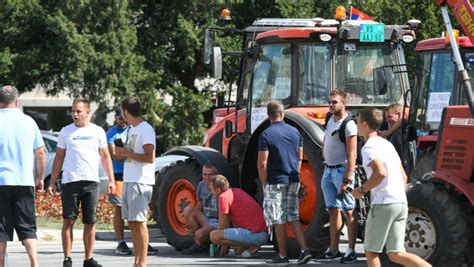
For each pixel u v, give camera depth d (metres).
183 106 72.56
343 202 31.92
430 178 29.36
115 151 28.97
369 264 24.86
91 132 29.56
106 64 68.50
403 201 24.50
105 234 43.75
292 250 33.88
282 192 31.66
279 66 36.16
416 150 34.62
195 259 34.41
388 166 24.36
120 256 35.53
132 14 72.75
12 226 27.14
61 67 71.50
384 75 34.88
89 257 30.00
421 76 34.59
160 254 36.72
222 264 32.53
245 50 37.56
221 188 34.38
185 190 38.03
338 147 31.55
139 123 28.94
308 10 73.25
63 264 29.83
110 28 69.69
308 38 35.28
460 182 28.44
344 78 35.41
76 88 71.06
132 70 69.81
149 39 73.69
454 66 33.69
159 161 53.38
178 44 74.00
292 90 35.53
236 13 74.88
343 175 31.59
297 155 31.92
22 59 70.44
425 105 34.47
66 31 67.88
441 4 28.56
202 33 72.12
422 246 28.61
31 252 27.14
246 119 36.97
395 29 35.97
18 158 27.16
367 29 35.34
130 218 28.77
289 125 32.19
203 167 36.16
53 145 59.91
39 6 69.88
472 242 28.44
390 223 24.50
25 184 27.09
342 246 39.31
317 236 33.41
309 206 33.94
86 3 68.12
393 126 34.59
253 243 34.25
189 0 72.69
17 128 27.27
